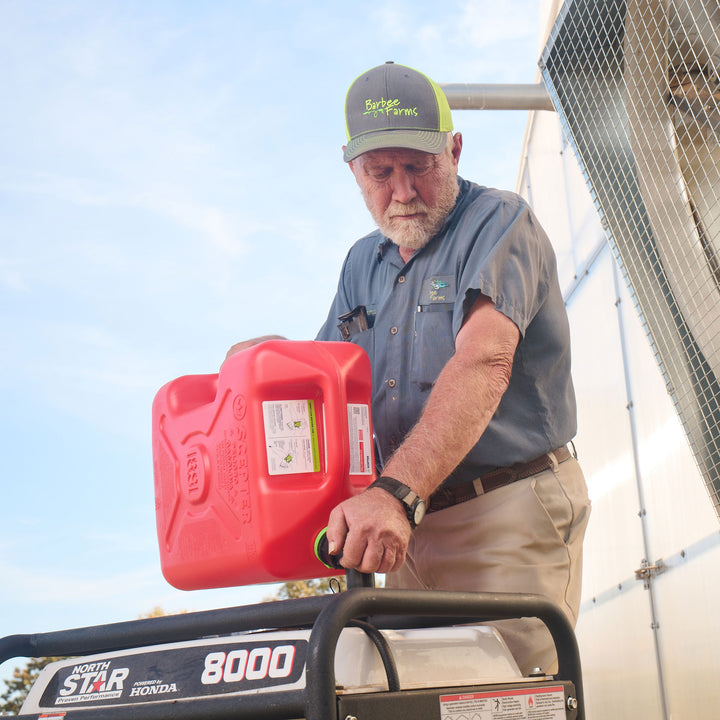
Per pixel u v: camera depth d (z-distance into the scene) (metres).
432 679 1.41
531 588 2.01
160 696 1.46
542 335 2.14
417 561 2.18
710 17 2.25
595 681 4.42
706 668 2.95
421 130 2.06
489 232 2.05
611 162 2.71
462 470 2.10
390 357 2.24
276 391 1.66
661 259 2.61
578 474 2.19
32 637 1.73
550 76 2.88
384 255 2.39
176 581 1.88
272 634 1.41
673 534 3.23
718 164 2.38
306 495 1.63
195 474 1.77
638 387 3.58
